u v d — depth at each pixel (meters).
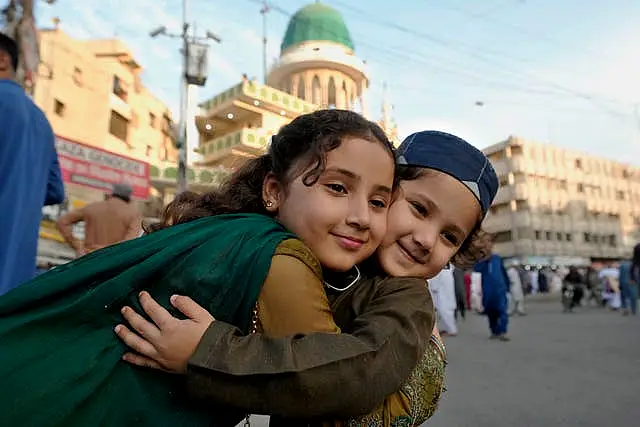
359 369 0.85
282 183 1.08
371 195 1.04
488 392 4.41
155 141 26.25
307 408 0.83
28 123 2.02
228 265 0.92
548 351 6.96
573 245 45.38
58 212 13.88
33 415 0.80
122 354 0.87
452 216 1.16
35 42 4.26
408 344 0.94
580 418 3.50
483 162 1.23
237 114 25.50
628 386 4.52
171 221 1.25
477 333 9.98
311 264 0.97
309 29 27.55
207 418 0.90
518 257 42.53
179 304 0.88
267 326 0.91
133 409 0.85
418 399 1.10
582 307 19.34
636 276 14.16
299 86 26.97
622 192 51.19
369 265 1.19
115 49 23.20
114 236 4.40
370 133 1.06
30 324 0.85
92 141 21.36
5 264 1.81
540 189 44.81
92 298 0.87
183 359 0.84
